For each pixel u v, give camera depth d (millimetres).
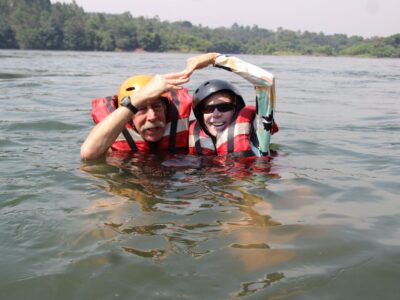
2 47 37062
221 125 2135
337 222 1395
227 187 1711
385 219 1428
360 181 1844
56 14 44281
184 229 1324
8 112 3582
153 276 1069
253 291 1008
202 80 7348
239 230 1321
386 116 3809
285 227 1346
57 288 1032
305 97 5285
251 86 6391
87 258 1151
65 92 5270
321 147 2510
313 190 1700
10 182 1771
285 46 62219
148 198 1585
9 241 1251
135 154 2172
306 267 1114
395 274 1086
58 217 1409
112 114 2064
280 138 2748
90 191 1662
